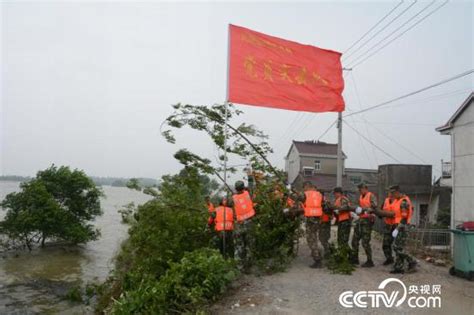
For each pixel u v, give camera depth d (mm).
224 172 9867
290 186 9828
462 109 13906
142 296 6410
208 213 9672
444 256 11250
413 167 21391
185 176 10328
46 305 15742
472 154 13523
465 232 8008
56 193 30172
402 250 8375
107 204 66812
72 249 29125
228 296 6828
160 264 8641
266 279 7898
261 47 9453
